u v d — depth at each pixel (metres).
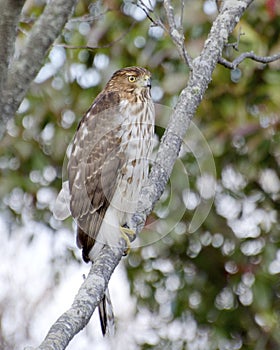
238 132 12.31
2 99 4.49
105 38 12.23
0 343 12.46
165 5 7.69
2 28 4.35
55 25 4.60
